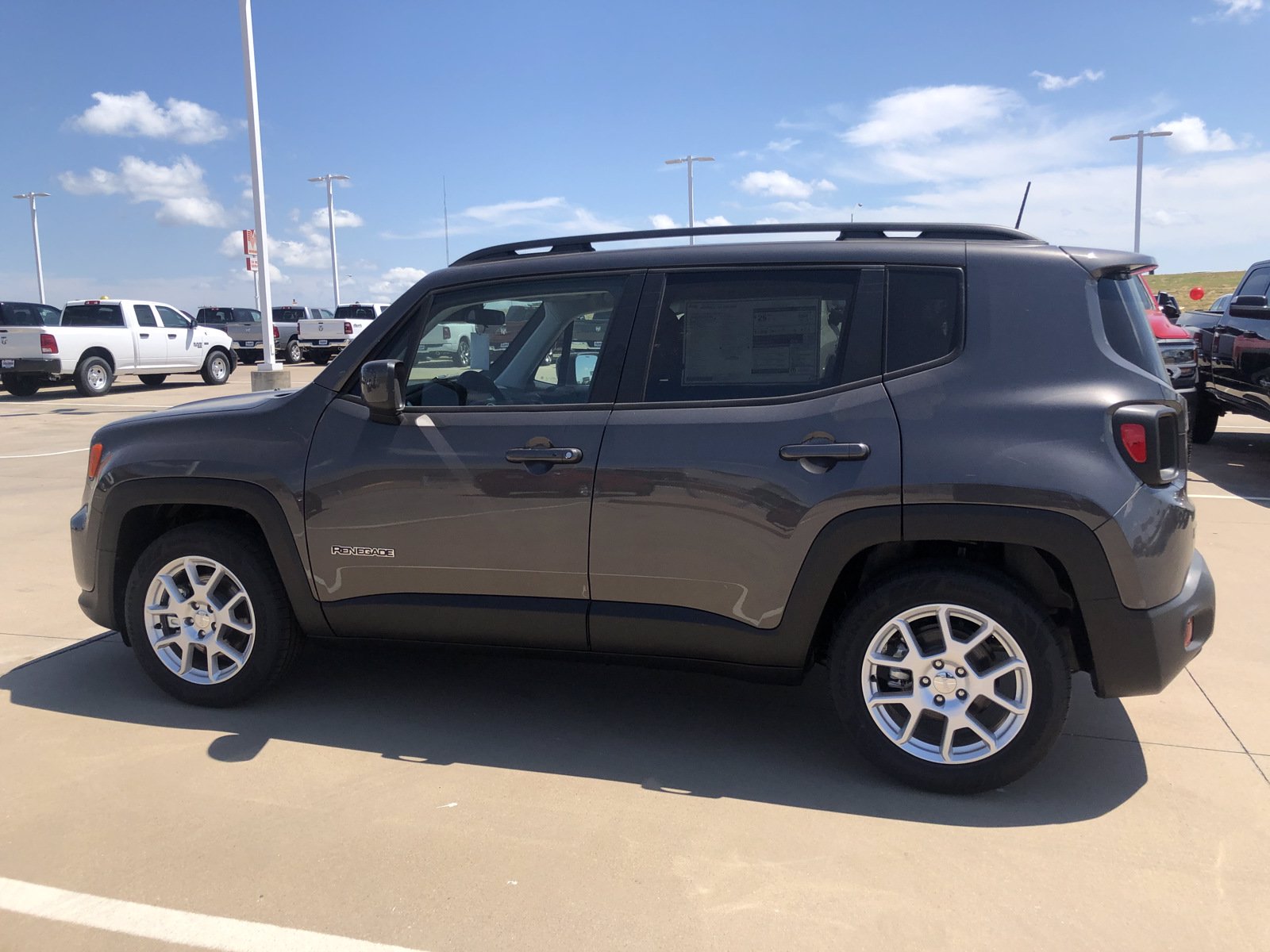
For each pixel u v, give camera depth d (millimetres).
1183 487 3084
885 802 3111
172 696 3930
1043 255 3152
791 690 4082
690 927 2461
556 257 3562
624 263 3471
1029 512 2922
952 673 3082
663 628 3314
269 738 3594
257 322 32594
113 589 3951
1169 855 2787
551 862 2762
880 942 2400
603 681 4188
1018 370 3029
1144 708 3844
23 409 16500
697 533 3211
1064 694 3006
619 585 3332
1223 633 4695
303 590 3674
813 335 3232
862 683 3166
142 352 20719
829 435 3094
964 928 2453
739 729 3693
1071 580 2939
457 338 3600
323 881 2662
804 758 3443
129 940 2424
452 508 3432
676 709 3885
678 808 3076
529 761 3412
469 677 4238
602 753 3480
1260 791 3170
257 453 3658
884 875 2691
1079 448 2916
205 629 3822
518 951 2375
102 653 4504
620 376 3371
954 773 3102
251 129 17656
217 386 22719
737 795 3162
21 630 4828
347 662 4414
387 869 2721
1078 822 2977
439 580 3516
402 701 3963
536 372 3500
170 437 3795
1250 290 10180
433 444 3465
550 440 3348
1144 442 2914
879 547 3209
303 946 2395
